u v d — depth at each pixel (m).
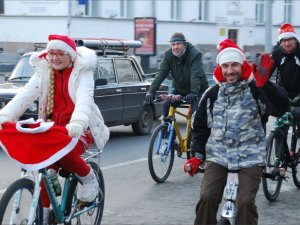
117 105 14.27
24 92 6.10
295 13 49.09
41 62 6.11
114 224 7.61
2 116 5.84
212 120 5.86
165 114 10.13
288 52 8.89
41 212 5.79
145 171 10.86
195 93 9.80
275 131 8.21
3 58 28.20
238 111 5.74
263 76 5.56
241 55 5.70
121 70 14.74
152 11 41.34
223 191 5.87
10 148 5.51
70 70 6.07
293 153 9.02
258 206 8.57
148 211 8.24
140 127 15.38
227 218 5.56
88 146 6.16
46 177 5.76
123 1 40.28
